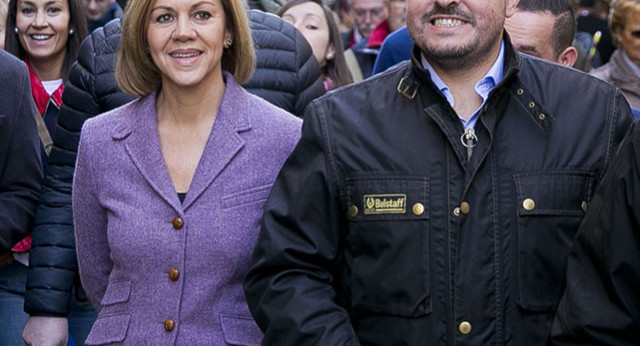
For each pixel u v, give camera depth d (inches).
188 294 161.9
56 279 202.5
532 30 192.5
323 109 151.2
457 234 142.8
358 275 146.9
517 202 143.3
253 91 209.9
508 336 142.4
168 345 160.7
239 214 163.2
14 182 203.0
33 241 204.4
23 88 203.2
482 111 145.1
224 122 166.7
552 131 146.0
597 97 148.7
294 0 281.1
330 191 148.5
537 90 148.9
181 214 162.4
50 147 230.2
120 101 201.5
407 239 143.8
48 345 201.9
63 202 204.5
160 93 171.3
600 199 136.6
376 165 146.6
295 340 145.1
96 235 172.9
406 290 143.6
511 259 142.8
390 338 144.9
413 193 144.5
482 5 144.9
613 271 133.6
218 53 166.2
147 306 162.6
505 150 145.4
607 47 362.3
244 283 153.0
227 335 161.0
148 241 162.6
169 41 163.5
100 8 310.8
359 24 350.6
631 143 134.3
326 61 286.5
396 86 149.9
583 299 135.3
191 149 167.3
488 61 148.9
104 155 168.1
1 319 213.5
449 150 145.2
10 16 240.5
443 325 142.7
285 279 148.9
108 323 164.6
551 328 140.6
